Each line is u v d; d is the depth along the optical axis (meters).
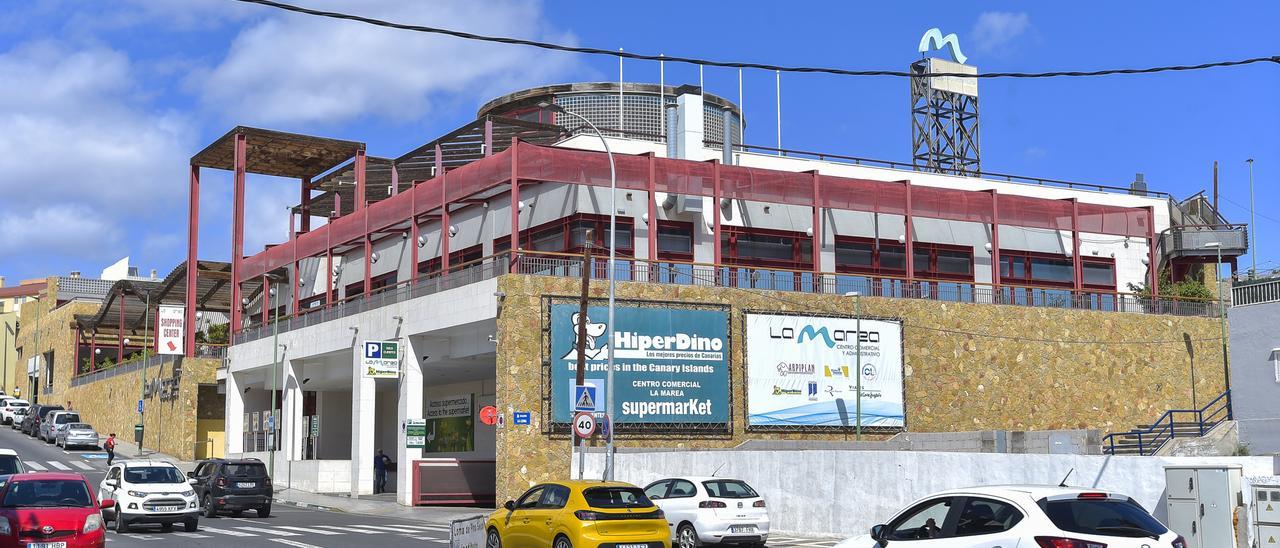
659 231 47.88
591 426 32.28
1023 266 56.22
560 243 46.91
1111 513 12.14
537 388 39.69
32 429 75.12
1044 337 49.72
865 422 45.03
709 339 42.47
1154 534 11.91
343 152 62.50
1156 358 52.19
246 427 65.88
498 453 39.41
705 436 41.91
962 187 60.53
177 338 66.25
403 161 59.81
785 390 43.66
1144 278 59.72
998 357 48.56
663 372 41.44
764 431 43.00
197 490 36.16
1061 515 11.98
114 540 26.47
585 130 55.34
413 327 45.28
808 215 51.50
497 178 44.06
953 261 54.50
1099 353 50.91
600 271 41.44
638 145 54.53
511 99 70.25
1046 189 62.53
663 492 25.20
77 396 87.75
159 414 69.94
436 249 53.88
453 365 48.66
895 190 49.53
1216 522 18.31
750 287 43.88
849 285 46.22
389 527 31.64
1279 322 35.22
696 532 24.08
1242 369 36.31
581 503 19.03
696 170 45.75
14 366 109.31
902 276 52.72
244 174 62.31
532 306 40.06
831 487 28.31
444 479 43.69
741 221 49.72
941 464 25.53
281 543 25.44
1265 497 17.20
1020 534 11.90
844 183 48.66
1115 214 54.19
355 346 49.69
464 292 42.25
